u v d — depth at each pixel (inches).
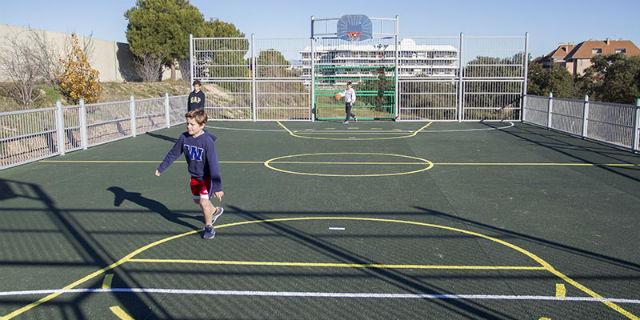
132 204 353.4
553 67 2610.7
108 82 1170.6
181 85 1390.3
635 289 210.5
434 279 221.8
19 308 195.2
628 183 416.5
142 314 190.1
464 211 333.1
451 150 610.2
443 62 987.3
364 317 187.3
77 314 190.1
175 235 284.2
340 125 927.7
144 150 613.3
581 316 186.9
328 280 221.0
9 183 423.2
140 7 1439.5
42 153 544.7
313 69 997.2
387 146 650.2
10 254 254.4
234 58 1007.0
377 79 1000.2
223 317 187.8
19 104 790.5
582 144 652.1
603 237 278.8
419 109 1003.9
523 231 289.7
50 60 885.8
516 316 187.5
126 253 255.1
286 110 1015.6
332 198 369.4
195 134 266.8
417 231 289.9
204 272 230.1
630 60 2667.3
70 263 242.1
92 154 582.2
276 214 326.3
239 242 271.4
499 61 975.6
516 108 982.4
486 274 227.0
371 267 235.9
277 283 217.9
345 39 989.8
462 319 185.6
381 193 385.1
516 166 498.0
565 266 236.1
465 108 991.6
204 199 273.6
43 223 308.3
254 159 547.5
